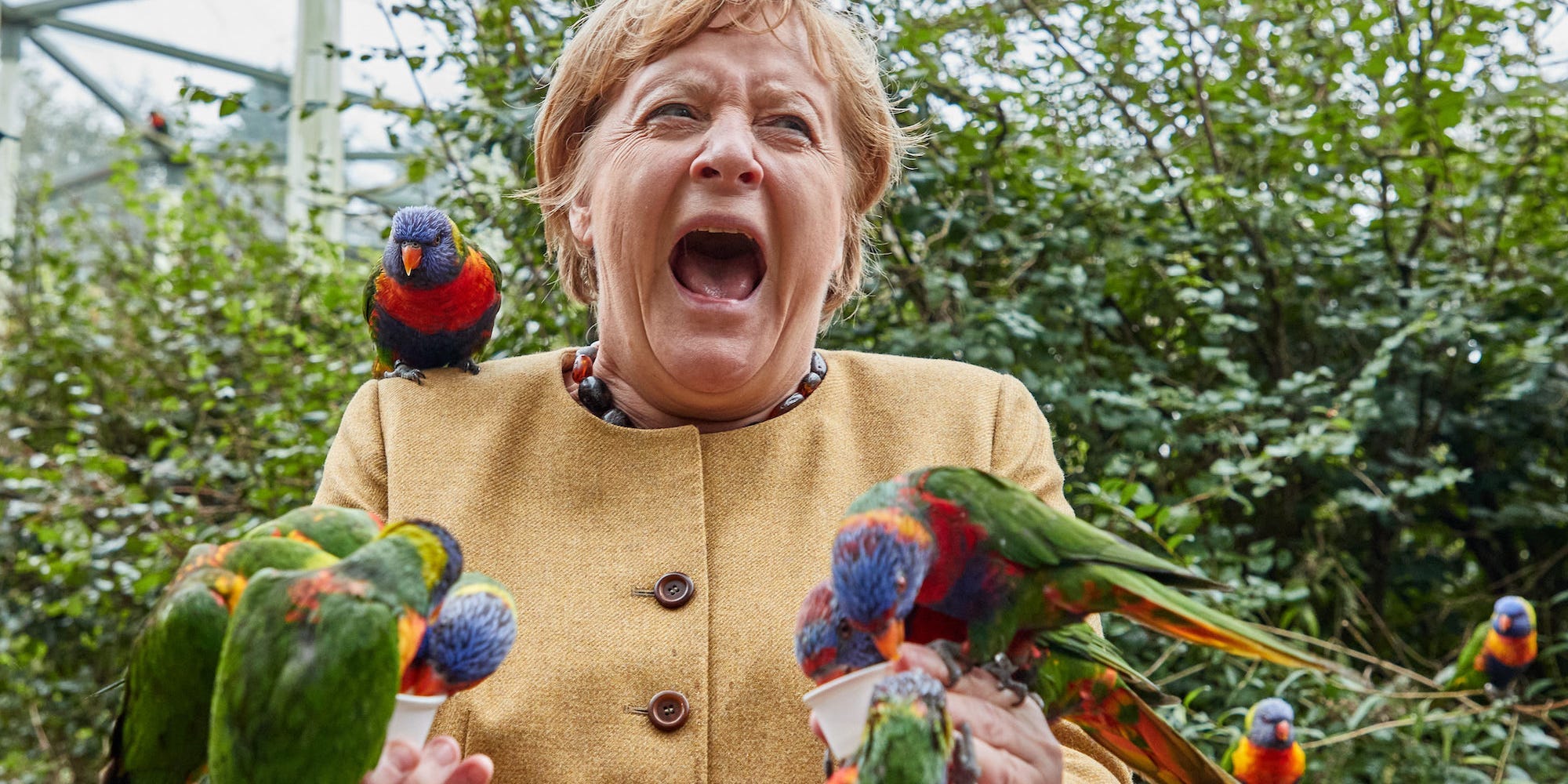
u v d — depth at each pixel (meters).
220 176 5.98
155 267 5.94
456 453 1.76
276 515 4.11
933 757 1.11
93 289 6.40
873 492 1.34
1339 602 3.87
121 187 5.86
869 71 1.96
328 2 6.86
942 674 1.26
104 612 4.82
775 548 1.67
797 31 1.80
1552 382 4.00
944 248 3.73
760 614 1.60
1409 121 3.88
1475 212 4.00
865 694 1.19
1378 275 3.99
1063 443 3.66
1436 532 4.29
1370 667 3.72
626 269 1.72
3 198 7.34
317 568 1.17
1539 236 3.99
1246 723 3.14
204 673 1.23
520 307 3.76
